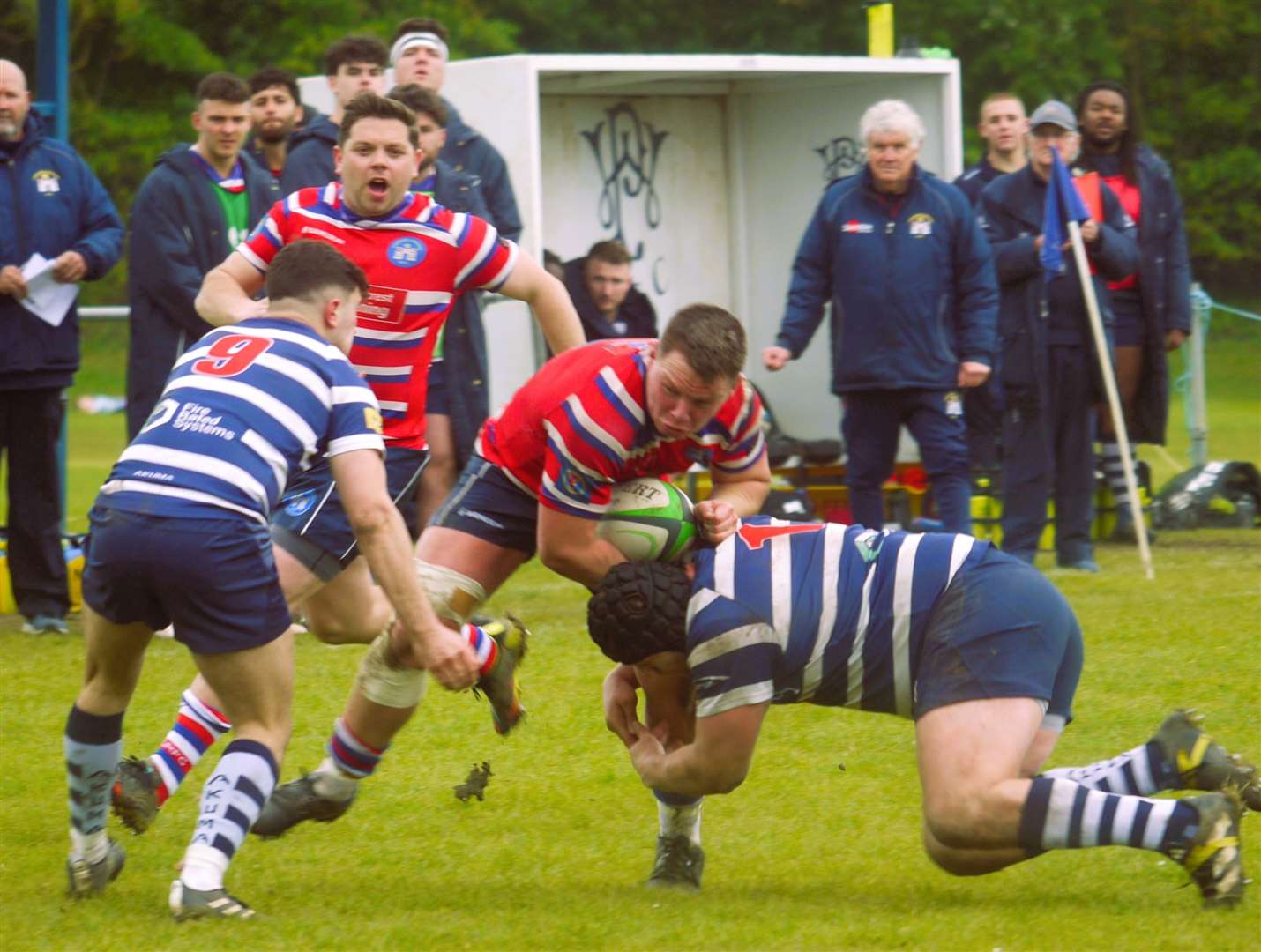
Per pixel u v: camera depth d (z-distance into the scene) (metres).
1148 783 15.31
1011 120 38.44
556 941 13.85
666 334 14.83
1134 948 13.49
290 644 15.03
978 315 31.53
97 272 29.28
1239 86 140.12
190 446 14.53
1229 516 43.62
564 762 20.84
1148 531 41.12
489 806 19.05
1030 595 14.52
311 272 15.52
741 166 43.53
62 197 29.09
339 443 14.84
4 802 19.14
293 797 17.28
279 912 14.89
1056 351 34.84
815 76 41.91
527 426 16.69
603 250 35.91
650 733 15.77
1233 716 22.23
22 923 14.44
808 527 15.06
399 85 31.16
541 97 40.94
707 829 18.02
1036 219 34.75
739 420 16.25
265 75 32.44
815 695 14.85
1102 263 34.78
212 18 117.56
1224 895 14.33
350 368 15.22
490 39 116.88
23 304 28.62
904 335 31.16
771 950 13.59
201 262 29.45
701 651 14.46
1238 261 139.25
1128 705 22.84
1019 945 13.62
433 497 30.47
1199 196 137.12
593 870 16.67
